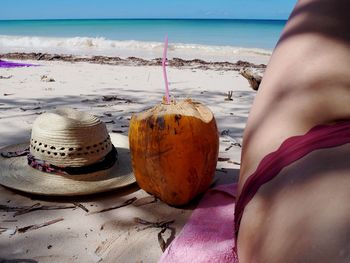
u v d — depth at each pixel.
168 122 0.57
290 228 0.29
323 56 0.40
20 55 3.45
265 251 0.30
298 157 0.33
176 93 1.71
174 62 3.25
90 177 0.65
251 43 7.15
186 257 0.47
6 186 0.63
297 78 0.40
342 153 0.32
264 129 0.38
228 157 0.85
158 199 0.64
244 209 0.34
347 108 0.37
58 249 0.50
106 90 1.76
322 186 0.30
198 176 0.59
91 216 0.58
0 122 1.11
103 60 3.36
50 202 0.62
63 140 0.64
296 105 0.38
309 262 0.27
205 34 10.22
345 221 0.27
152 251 0.50
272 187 0.33
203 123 0.59
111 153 0.69
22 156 0.74
